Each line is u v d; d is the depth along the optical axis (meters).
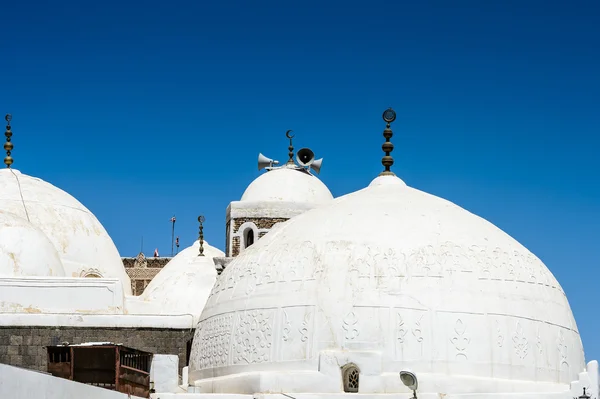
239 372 40.00
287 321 39.56
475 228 41.97
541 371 39.59
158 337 47.09
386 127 46.78
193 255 56.06
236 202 56.38
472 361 38.66
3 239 48.47
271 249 42.00
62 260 52.16
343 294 39.34
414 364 38.41
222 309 41.66
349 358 38.50
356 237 40.91
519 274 40.84
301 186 57.78
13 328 45.75
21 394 27.08
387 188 44.69
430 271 39.72
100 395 32.31
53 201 53.94
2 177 54.19
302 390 38.44
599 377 41.38
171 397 38.69
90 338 46.47
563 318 41.31
